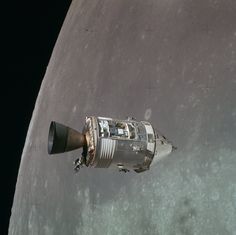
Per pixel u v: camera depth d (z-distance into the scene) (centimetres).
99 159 6212
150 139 6331
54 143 6078
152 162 6500
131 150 6253
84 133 6300
